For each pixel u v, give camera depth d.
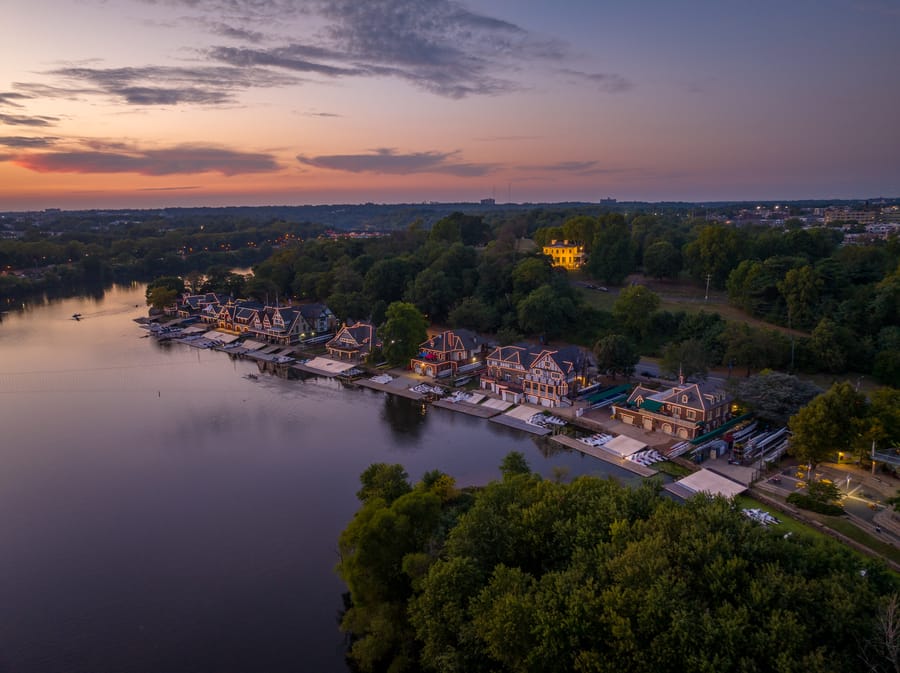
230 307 198.12
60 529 80.56
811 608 43.38
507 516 59.88
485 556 54.28
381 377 140.62
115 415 121.50
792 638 39.69
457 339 143.75
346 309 193.50
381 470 74.62
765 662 40.12
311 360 158.25
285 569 71.81
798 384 99.06
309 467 97.44
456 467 95.38
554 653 42.19
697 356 122.69
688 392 102.19
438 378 138.00
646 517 57.03
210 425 116.00
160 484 92.50
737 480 85.06
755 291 153.25
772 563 47.22
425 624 50.66
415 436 108.81
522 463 77.62
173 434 111.75
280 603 66.25
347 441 107.38
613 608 42.69
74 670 57.34
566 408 115.56
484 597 47.56
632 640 40.81
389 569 59.41
